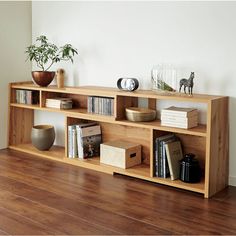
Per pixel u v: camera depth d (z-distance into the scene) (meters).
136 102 3.46
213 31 2.97
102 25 3.64
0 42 4.00
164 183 2.96
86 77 3.85
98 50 3.70
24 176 3.20
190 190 2.86
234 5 2.85
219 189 2.92
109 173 3.29
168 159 2.98
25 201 2.65
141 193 2.84
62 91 3.58
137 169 3.24
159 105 3.33
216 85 3.01
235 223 2.34
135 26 3.40
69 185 2.99
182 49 3.15
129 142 3.49
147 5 3.30
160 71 3.17
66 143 3.62
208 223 2.34
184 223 2.33
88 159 3.54
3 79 4.08
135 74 3.46
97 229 2.23
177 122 2.90
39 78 3.81
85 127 3.55
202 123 3.10
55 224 2.29
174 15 3.16
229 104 2.96
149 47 3.34
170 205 2.62
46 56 3.88
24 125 4.29
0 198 2.69
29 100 4.02
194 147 3.15
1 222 2.31
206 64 3.04
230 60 2.92
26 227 2.25
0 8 3.96
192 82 2.94
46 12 4.11
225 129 2.93
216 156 2.83
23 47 4.24
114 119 3.22
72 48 3.85
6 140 4.18
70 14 3.88
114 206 2.58
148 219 2.38
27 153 3.94
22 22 4.20
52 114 4.20
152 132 3.00
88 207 2.56
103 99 3.38
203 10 3.00
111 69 3.63
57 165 3.53
